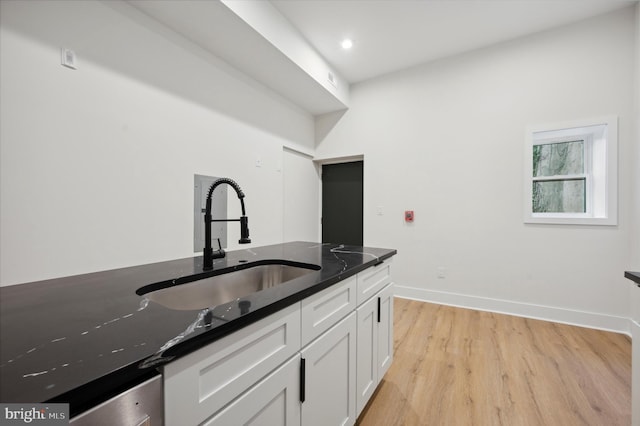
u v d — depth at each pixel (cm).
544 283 276
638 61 230
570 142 274
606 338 233
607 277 251
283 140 348
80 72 166
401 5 241
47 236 153
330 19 258
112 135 181
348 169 415
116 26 183
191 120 233
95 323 68
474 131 309
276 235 334
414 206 344
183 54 226
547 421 144
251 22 216
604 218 251
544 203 285
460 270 317
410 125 346
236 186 136
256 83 304
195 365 62
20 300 87
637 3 235
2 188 139
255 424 79
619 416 146
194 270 132
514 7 243
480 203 306
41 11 150
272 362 84
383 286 174
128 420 50
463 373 185
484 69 303
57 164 157
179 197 222
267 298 85
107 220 179
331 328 116
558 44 268
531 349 216
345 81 374
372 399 161
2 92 139
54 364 50
